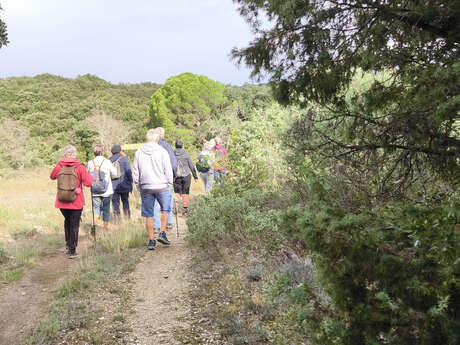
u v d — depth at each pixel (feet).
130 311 13.15
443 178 8.27
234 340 10.52
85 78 299.79
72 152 20.93
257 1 9.34
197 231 19.88
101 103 233.76
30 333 11.60
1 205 37.81
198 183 54.54
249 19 9.75
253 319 11.76
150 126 196.75
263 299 12.73
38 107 221.25
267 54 9.58
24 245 23.18
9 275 17.30
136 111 234.79
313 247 6.59
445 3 7.52
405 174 8.50
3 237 26.16
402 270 5.94
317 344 6.87
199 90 165.68
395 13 8.16
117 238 22.76
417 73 7.55
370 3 8.35
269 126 23.29
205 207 21.42
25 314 13.19
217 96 166.71
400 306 5.94
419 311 5.87
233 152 25.30
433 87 6.81
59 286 15.79
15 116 206.59
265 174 22.94
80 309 13.16
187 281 15.98
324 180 9.37
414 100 7.24
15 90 243.19
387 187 8.65
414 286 5.69
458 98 6.14
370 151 8.89
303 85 9.73
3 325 12.35
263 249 17.54
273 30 9.54
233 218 19.85
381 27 8.29
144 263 19.21
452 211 5.82
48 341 10.94
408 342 5.80
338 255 6.36
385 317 5.88
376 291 6.23
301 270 13.11
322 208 7.22
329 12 8.82
